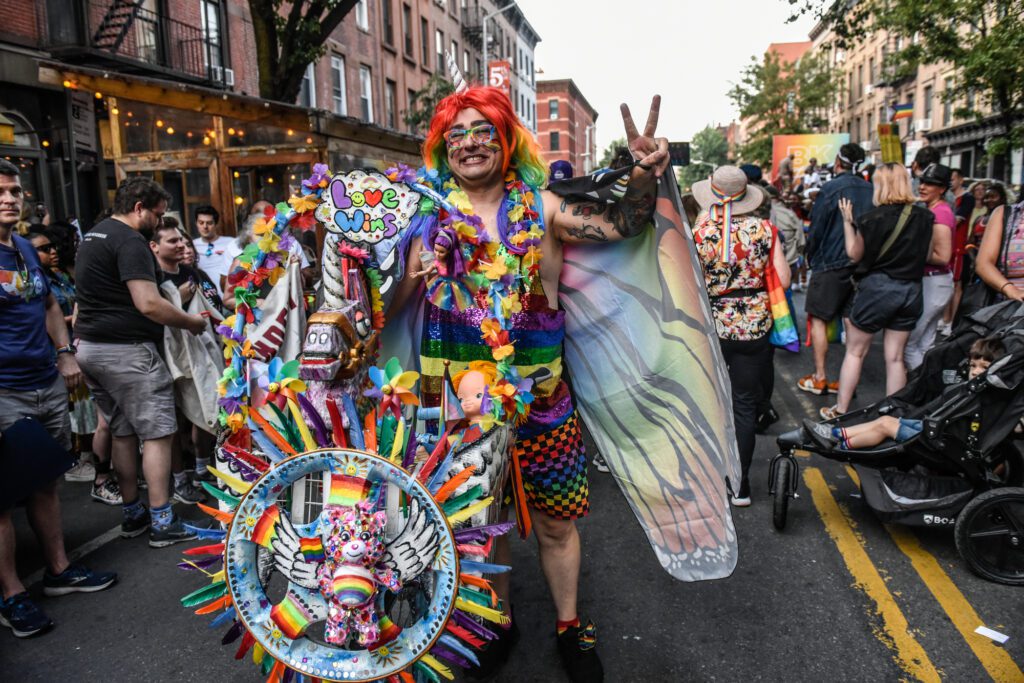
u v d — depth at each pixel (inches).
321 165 90.8
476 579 77.7
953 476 151.8
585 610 133.2
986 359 143.9
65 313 212.1
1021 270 199.3
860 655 117.3
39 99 502.3
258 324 98.0
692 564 115.1
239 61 746.8
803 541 158.7
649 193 98.7
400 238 92.4
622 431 117.1
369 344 89.7
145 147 408.8
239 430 92.6
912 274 212.1
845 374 229.6
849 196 257.0
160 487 161.5
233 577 76.5
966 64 568.7
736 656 117.7
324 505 75.1
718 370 113.0
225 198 406.0
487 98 94.0
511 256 94.2
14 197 131.9
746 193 169.0
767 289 168.6
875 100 1739.7
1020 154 969.5
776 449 220.4
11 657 121.9
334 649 78.0
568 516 105.3
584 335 113.3
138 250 150.7
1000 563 139.0
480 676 110.7
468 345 99.9
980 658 115.6
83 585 142.7
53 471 130.6
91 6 563.8
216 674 116.8
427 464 77.4
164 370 160.4
